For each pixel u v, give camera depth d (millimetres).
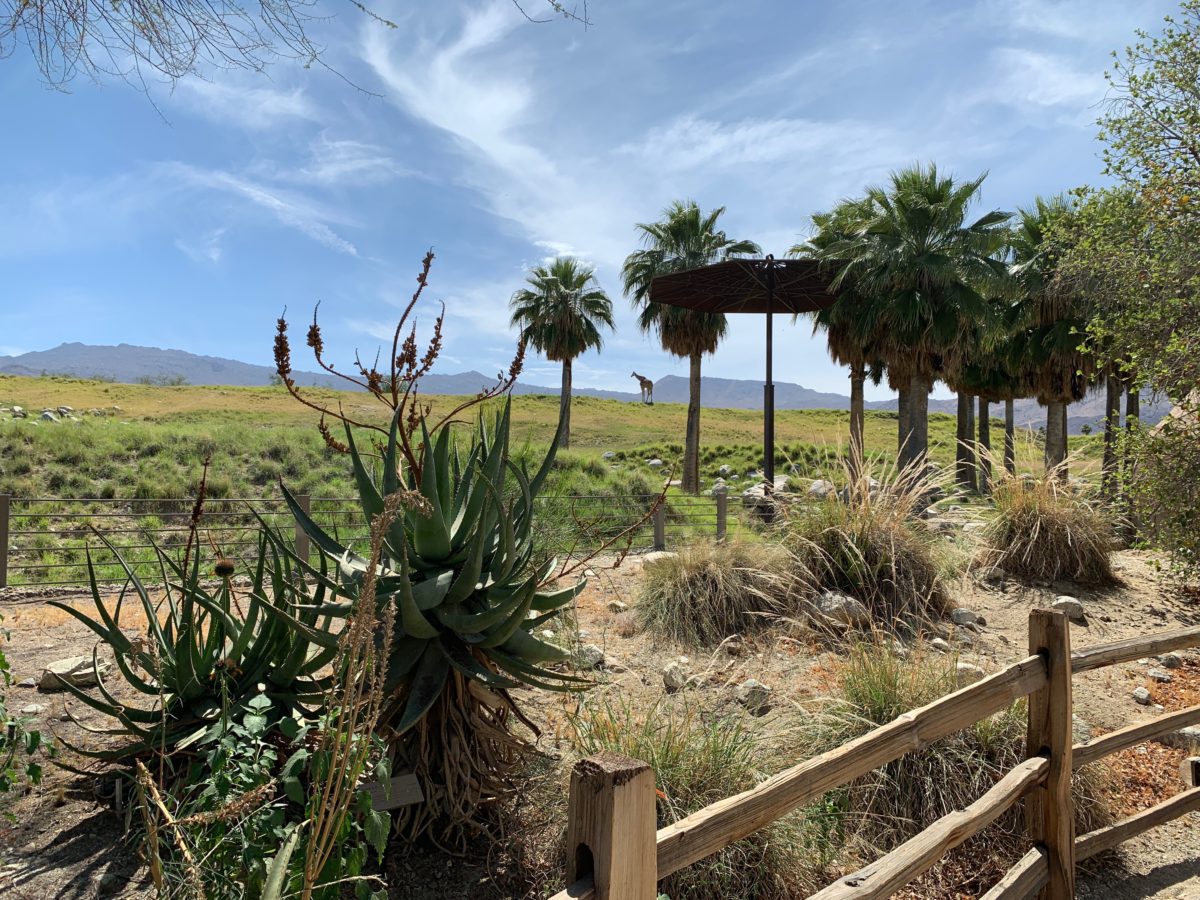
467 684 3518
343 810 2096
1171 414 7582
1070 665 3223
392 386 3254
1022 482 8555
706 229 29844
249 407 35438
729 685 5402
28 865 2949
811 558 7152
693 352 28547
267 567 3641
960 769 4082
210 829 2398
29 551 9914
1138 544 7891
